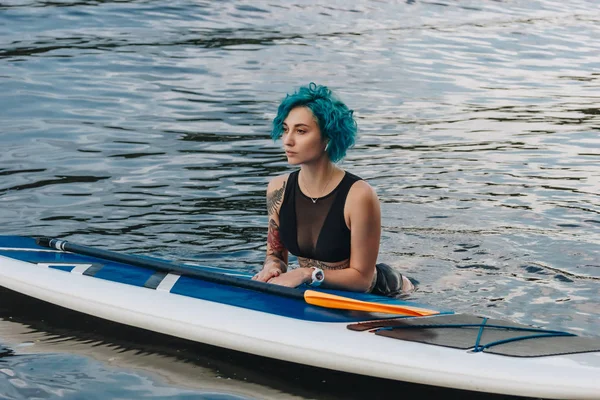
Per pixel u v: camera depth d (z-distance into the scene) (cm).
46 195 606
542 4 1784
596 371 329
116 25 1268
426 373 341
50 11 1309
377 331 366
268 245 437
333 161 401
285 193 416
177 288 416
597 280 472
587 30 1521
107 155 712
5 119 800
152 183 644
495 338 358
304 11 1498
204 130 803
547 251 520
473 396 345
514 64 1225
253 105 904
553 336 361
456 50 1293
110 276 435
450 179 684
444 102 976
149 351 387
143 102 893
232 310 391
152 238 530
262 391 349
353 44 1272
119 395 341
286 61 1130
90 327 413
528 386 327
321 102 388
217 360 379
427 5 1672
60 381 352
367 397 346
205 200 609
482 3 1748
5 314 428
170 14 1371
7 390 341
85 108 856
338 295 396
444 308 426
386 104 949
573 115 936
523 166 729
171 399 338
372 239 403
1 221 550
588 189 664
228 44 1206
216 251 511
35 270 445
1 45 1101
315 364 366
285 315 383
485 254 513
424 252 517
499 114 930
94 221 558
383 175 690
